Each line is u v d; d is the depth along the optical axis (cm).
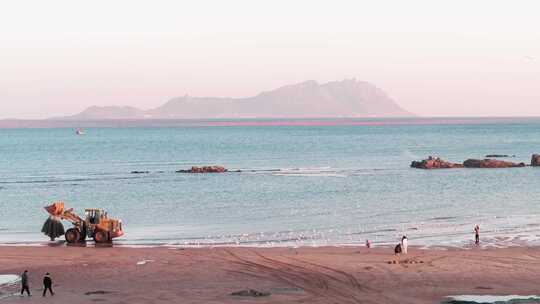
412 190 14850
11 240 8962
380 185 15925
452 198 13400
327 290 6072
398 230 9538
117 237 9038
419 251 7819
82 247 8306
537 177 17538
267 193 14400
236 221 10544
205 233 9400
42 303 5600
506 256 7475
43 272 6875
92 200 13412
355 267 6956
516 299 5522
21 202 13150
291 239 8869
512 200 13012
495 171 19338
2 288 6197
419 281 6362
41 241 8875
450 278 6469
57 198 13762
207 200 13262
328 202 12850
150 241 8769
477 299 5553
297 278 6531
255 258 7450
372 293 5947
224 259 7419
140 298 5759
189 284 6331
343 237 9000
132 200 13362
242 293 5872
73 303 5606
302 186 15750
